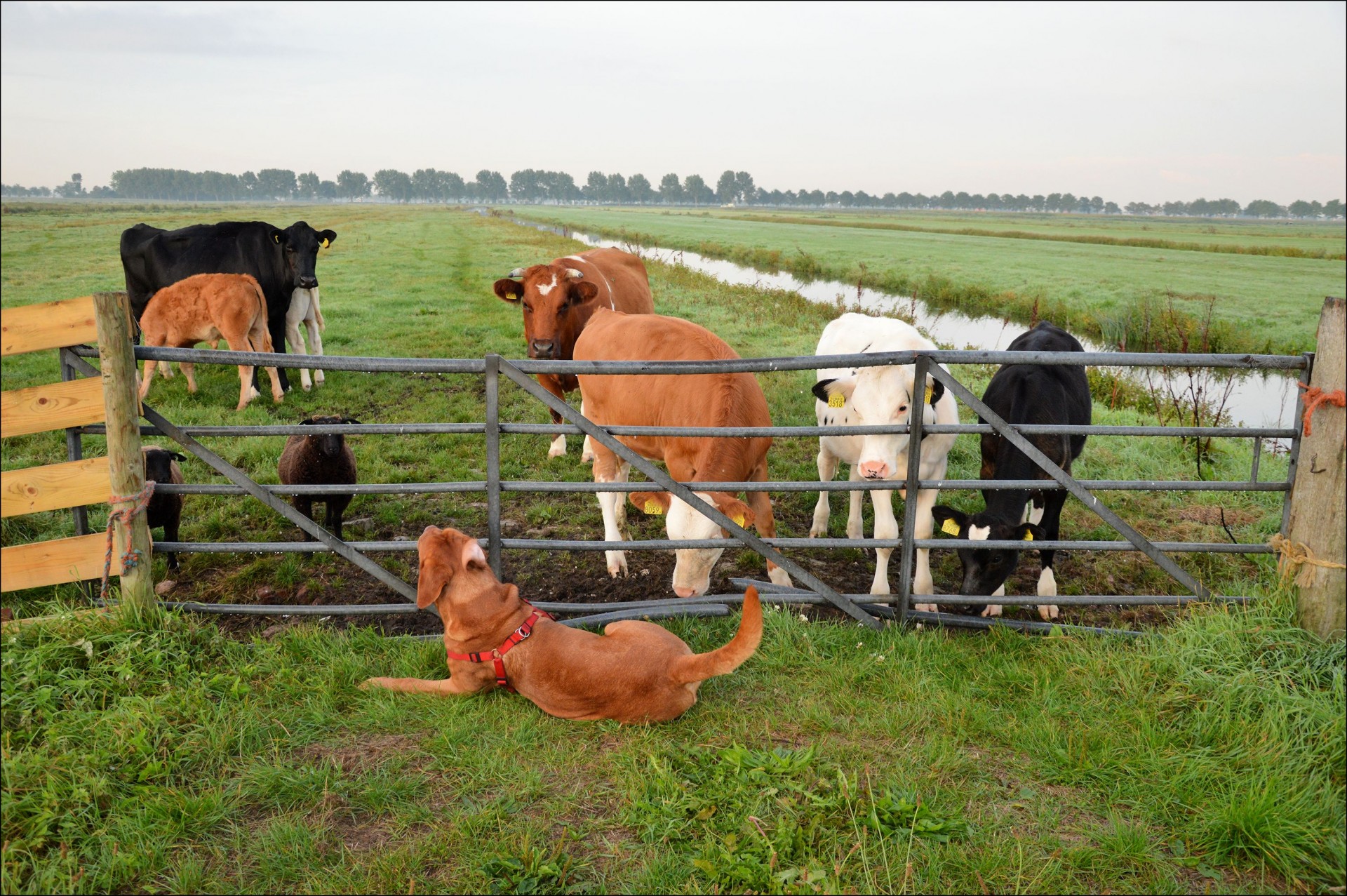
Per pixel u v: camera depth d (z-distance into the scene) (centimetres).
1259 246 5931
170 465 516
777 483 423
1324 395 365
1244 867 279
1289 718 338
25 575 386
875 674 391
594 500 678
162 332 905
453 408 949
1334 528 368
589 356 577
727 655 328
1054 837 289
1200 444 815
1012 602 430
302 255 989
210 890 265
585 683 340
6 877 256
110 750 315
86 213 8325
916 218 16300
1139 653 396
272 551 416
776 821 290
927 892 264
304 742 337
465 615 349
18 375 1083
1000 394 507
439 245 3919
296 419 886
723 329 1563
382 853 279
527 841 277
